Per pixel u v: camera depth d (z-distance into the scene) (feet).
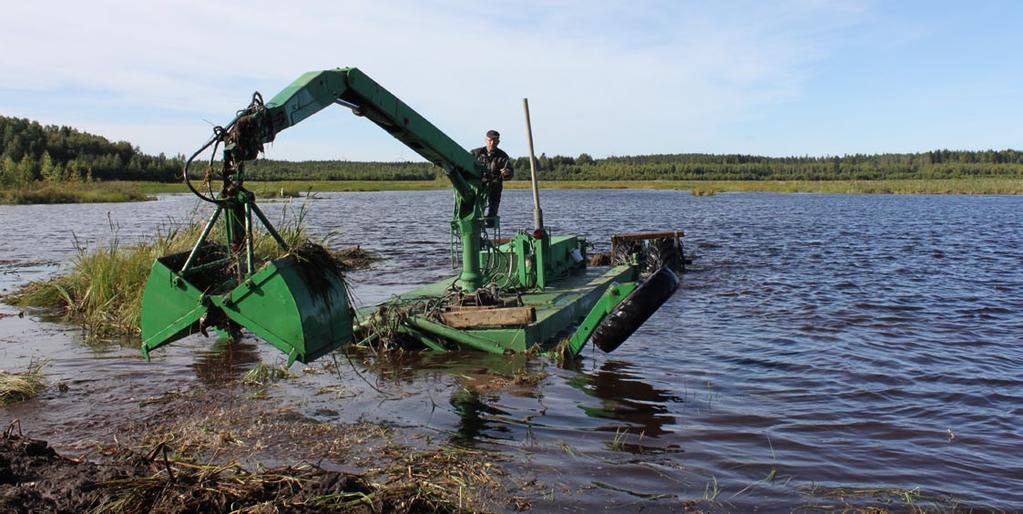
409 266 63.67
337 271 22.65
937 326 38.09
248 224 20.85
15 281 54.44
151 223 116.16
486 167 37.27
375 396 25.54
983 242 84.12
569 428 22.57
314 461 19.36
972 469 19.74
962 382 27.81
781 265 64.39
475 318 31.94
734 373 29.19
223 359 30.55
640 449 20.89
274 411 23.61
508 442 21.26
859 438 22.00
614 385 27.25
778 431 22.54
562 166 497.05
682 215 140.46
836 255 71.72
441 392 26.13
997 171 431.84
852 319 40.04
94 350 32.14
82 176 308.60
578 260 50.83
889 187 294.87
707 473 19.29
